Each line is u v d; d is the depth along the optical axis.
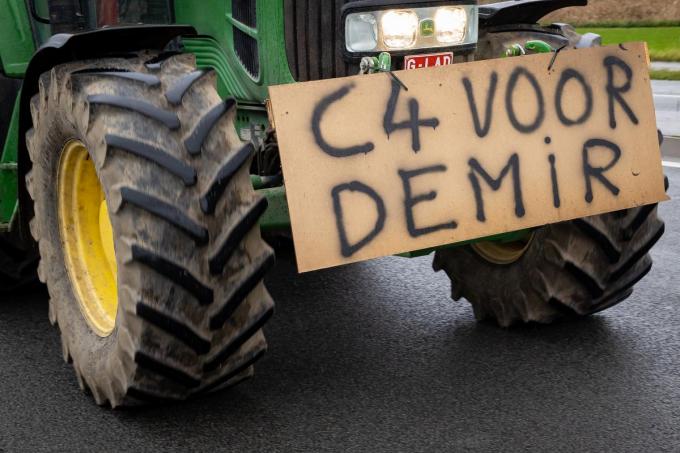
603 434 2.79
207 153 2.58
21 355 3.55
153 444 2.80
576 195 3.02
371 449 2.73
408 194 2.76
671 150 8.20
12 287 4.18
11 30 3.90
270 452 2.73
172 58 2.78
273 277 4.51
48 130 3.03
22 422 2.97
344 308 4.03
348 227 2.69
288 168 2.62
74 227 3.22
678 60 15.73
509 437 2.78
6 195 3.79
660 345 3.50
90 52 2.97
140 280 2.57
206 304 2.61
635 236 3.35
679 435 2.78
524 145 2.93
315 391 3.15
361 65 2.98
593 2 20.00
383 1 3.02
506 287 3.62
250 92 3.37
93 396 3.12
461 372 3.28
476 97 2.87
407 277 4.48
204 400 3.09
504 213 2.90
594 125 3.05
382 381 3.22
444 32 3.10
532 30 3.69
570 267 3.34
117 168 2.58
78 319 3.15
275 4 3.14
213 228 2.57
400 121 2.76
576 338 3.58
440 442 2.76
